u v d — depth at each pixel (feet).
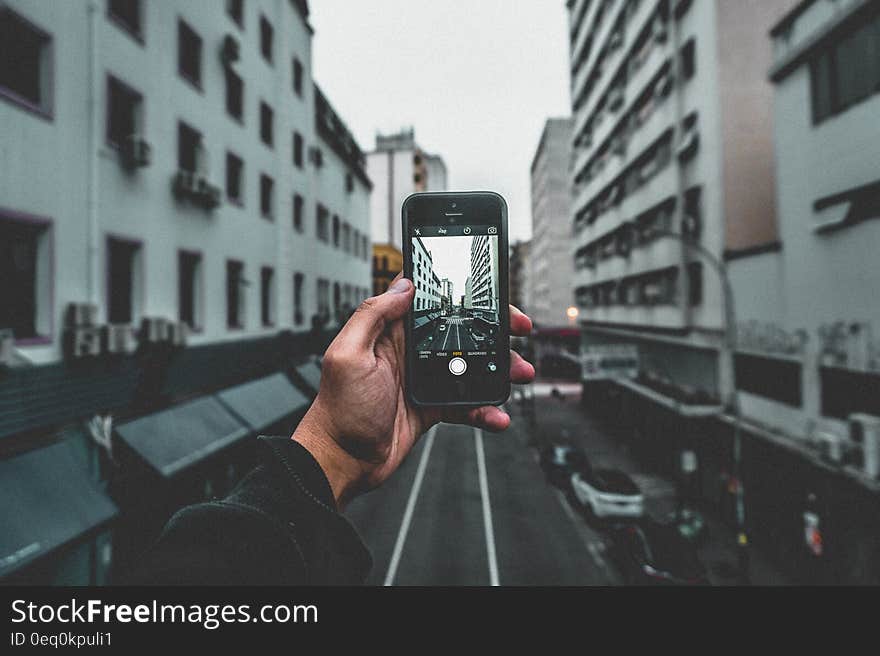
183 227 45.34
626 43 91.45
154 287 40.83
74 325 31.48
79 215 32.42
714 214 61.46
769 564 47.70
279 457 3.31
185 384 45.55
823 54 41.01
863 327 37.17
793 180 45.32
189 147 47.32
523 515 61.77
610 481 57.98
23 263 29.19
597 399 124.57
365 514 62.49
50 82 30.25
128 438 35.04
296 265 75.66
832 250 40.55
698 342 66.69
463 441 102.78
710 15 61.67
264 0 64.90
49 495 26.96
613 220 103.76
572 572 45.19
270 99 66.49
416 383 5.69
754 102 59.52
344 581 3.15
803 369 44.55
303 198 79.05
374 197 248.11
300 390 69.72
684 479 69.51
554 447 76.33
